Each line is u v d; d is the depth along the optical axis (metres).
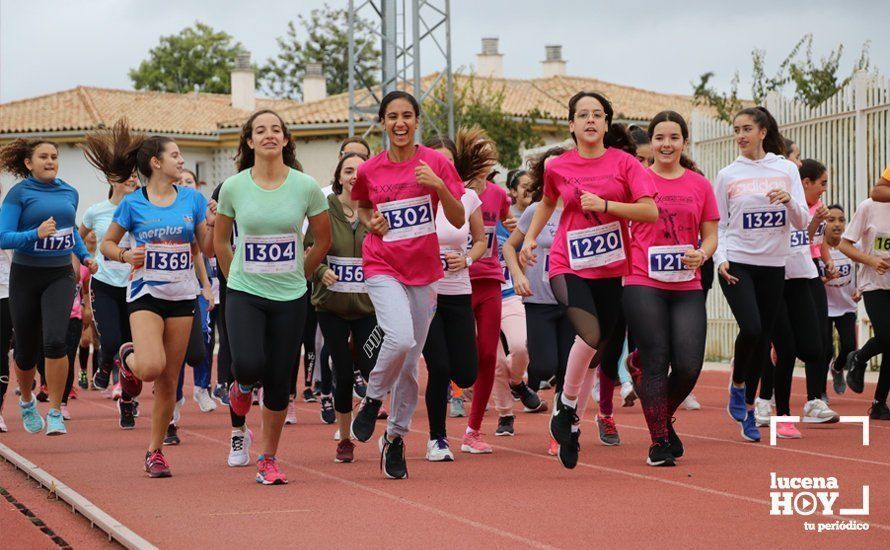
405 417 7.17
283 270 6.80
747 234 8.48
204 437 9.87
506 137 31.94
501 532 5.50
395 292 6.98
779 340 9.01
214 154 42.09
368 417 7.04
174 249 7.41
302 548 5.26
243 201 6.76
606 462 7.73
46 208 9.27
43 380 13.52
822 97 21.69
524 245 7.43
